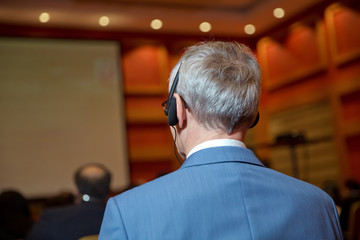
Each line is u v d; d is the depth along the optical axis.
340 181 7.63
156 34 8.67
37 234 1.98
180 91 0.86
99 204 2.11
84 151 7.95
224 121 0.83
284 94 8.77
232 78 0.83
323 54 7.96
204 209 0.74
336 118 7.74
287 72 8.68
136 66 8.56
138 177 8.29
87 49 8.24
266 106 9.10
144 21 8.20
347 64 7.61
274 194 0.79
